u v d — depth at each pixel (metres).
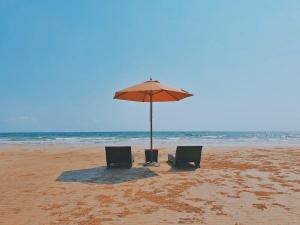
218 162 10.64
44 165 10.09
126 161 8.98
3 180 7.37
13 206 5.07
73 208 4.93
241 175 7.89
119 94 9.00
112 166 9.58
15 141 32.44
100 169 9.05
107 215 4.55
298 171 8.60
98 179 7.41
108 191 6.11
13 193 5.98
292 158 12.01
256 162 10.70
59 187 6.51
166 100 10.54
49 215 4.57
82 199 5.49
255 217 4.40
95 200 5.42
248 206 4.96
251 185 6.62
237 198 5.48
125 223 4.18
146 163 9.72
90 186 6.59
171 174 8.05
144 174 8.07
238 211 4.69
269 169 8.98
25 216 4.54
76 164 10.27
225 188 6.32
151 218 4.39
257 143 26.22
